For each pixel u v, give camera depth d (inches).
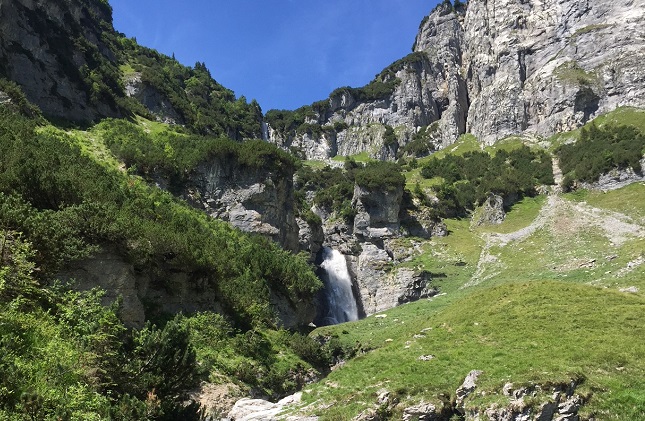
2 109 2265.0
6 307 797.2
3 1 2827.3
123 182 2249.0
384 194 3698.3
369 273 3449.8
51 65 3053.6
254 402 1257.4
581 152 4003.4
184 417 968.9
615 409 921.5
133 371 934.4
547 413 920.3
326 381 1273.4
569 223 3255.4
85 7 4338.1
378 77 7224.4
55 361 708.7
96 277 1191.6
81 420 657.6
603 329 1240.8
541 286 1598.2
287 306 2217.0
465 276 2987.2
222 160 2918.3
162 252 1541.6
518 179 4020.7
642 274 2010.3
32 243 1035.9
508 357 1160.2
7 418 583.5
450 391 1079.0
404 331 1851.6
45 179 1332.4
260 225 2810.0
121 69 4333.2
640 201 3181.6
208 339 1518.2
